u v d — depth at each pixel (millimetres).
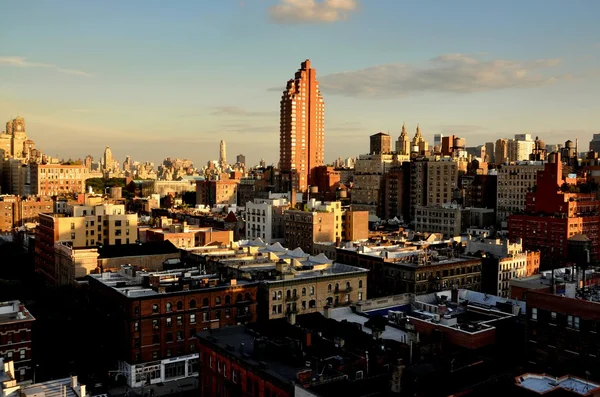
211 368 87000
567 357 82938
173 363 113000
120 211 197375
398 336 95688
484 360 78438
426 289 151250
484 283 170625
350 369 73562
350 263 171250
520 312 103250
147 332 110438
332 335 90750
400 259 159750
